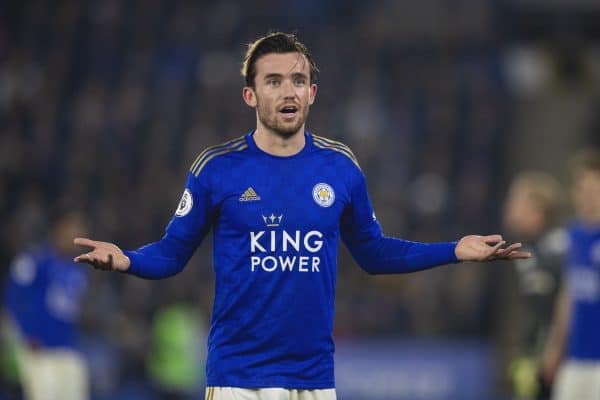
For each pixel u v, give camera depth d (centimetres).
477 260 1458
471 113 6856
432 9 7531
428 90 6988
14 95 7094
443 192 6166
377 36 7444
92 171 6406
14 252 5522
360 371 4922
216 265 1432
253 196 1412
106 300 5041
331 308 1432
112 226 5862
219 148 1448
